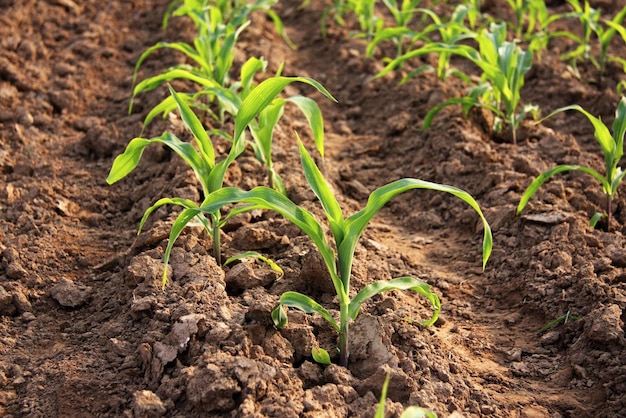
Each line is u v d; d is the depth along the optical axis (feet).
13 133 5.46
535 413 3.93
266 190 3.84
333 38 6.81
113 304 4.35
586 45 6.15
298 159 5.22
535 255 4.61
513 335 4.32
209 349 3.92
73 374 4.00
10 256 4.54
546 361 4.18
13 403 3.93
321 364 3.97
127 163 4.29
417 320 4.24
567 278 4.43
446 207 5.10
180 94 4.77
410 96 5.98
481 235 4.86
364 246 4.75
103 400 3.91
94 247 4.71
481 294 4.54
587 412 3.95
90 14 6.78
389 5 6.22
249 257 4.40
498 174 5.11
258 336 4.00
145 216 4.19
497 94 5.50
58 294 4.39
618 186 5.07
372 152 5.63
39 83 5.94
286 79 4.06
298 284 4.35
